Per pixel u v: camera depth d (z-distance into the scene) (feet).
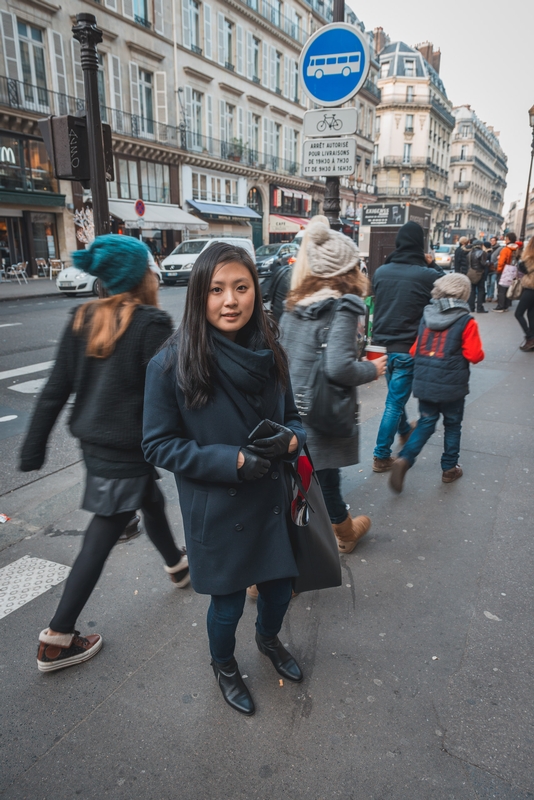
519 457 13.76
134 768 5.64
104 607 8.14
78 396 6.66
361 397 19.39
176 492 11.99
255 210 117.91
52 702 6.46
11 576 8.88
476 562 9.29
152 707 6.39
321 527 6.20
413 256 12.56
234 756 5.77
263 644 6.88
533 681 6.73
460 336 10.88
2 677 6.83
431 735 5.99
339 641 7.47
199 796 5.35
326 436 7.86
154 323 6.33
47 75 70.13
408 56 199.31
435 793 5.34
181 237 95.96
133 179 85.05
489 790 5.37
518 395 19.21
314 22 132.05
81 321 6.44
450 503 11.41
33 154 69.51
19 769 5.63
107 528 6.80
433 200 217.56
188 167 94.63
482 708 6.34
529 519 10.69
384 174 207.62
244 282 5.00
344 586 8.66
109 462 6.56
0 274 66.44
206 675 6.88
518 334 31.42
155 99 86.84
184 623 7.80
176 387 5.21
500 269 41.11
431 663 7.04
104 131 13.25
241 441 5.32
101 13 74.79
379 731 6.05
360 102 157.69
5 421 17.03
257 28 107.76
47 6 67.56
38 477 13.05
